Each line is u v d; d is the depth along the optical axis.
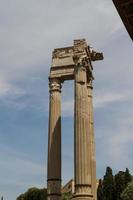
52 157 39.34
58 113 41.16
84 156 35.75
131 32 17.78
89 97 41.75
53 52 43.62
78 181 34.94
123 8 16.73
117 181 94.06
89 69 40.59
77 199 34.12
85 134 36.62
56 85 42.16
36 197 104.88
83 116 37.22
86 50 40.09
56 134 40.25
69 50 42.94
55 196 37.66
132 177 94.81
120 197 84.31
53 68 42.72
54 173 38.69
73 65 41.88
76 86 38.50
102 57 43.28
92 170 38.59
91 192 36.06
